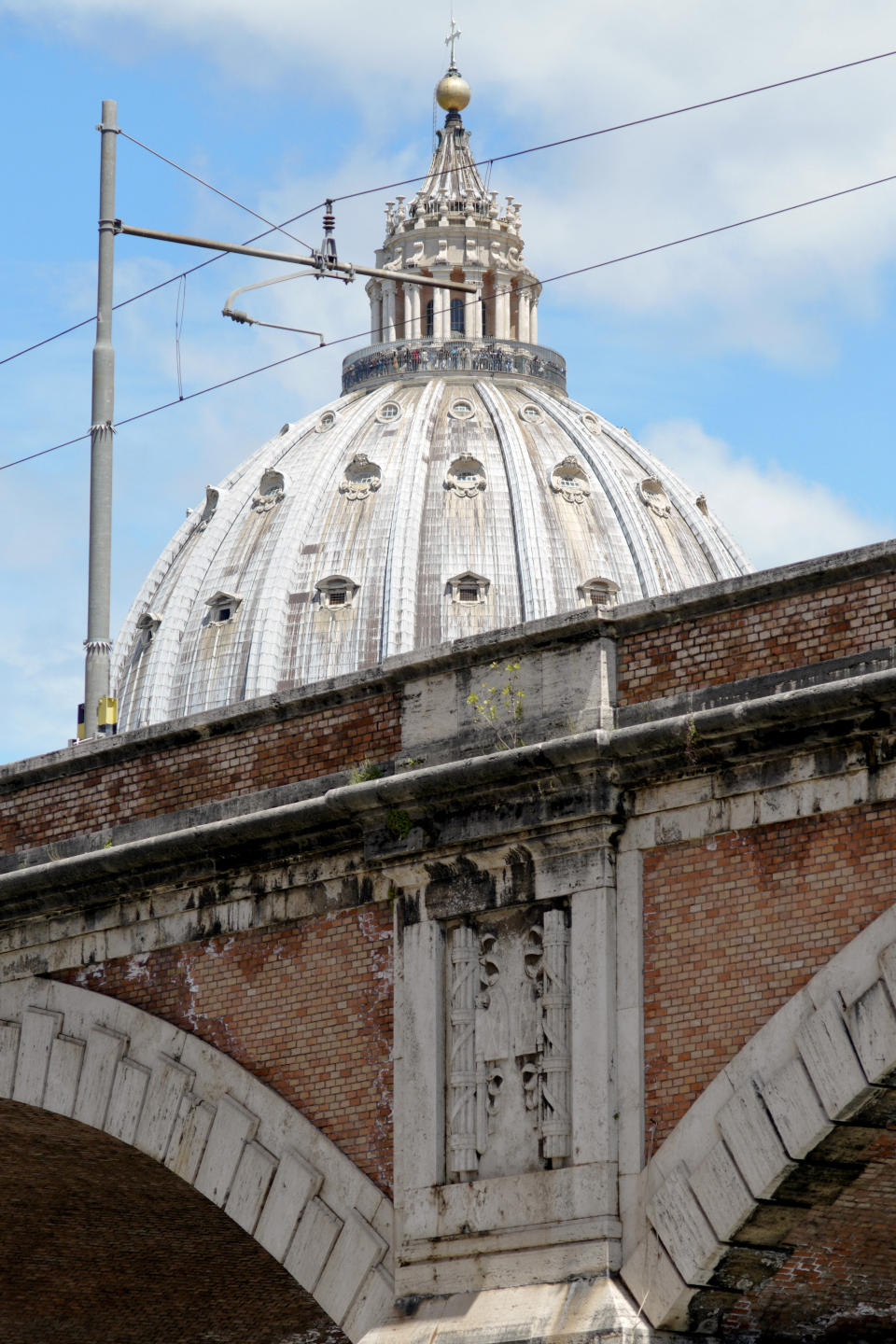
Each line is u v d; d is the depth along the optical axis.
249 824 30.45
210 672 184.38
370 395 197.25
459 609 182.50
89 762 33.91
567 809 27.17
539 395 196.75
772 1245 25.94
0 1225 40.44
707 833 26.27
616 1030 26.61
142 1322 44.41
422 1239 27.66
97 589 39.28
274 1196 29.56
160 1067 31.33
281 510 188.38
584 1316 25.72
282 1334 44.12
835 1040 24.55
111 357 40.28
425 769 28.33
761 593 26.39
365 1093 29.08
